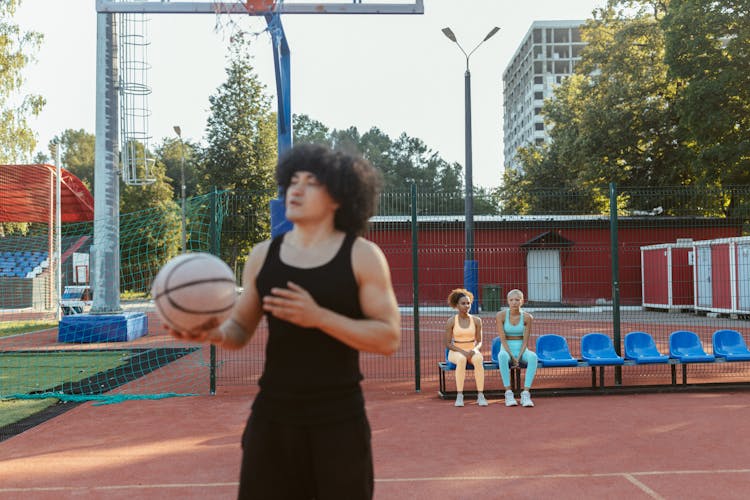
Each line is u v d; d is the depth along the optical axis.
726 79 24.72
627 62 32.00
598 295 20.36
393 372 10.69
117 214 16.72
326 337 2.10
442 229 23.53
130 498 4.55
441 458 5.52
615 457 5.52
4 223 32.69
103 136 16.41
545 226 23.97
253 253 2.33
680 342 9.48
